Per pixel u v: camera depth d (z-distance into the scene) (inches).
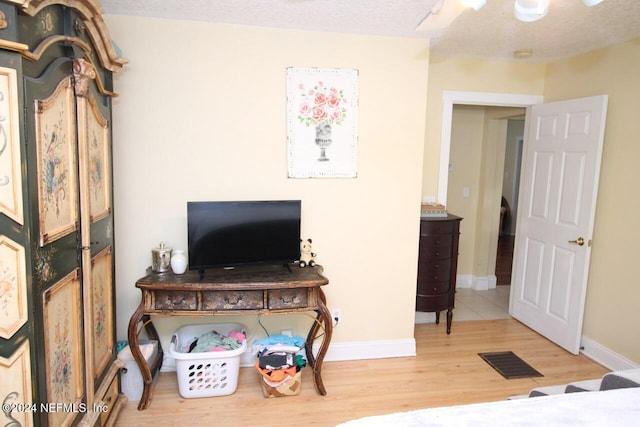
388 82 109.3
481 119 174.7
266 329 112.3
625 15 91.0
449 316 134.7
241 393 99.0
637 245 105.7
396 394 99.6
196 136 102.0
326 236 111.7
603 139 114.3
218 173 104.0
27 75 52.4
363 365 113.8
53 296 59.3
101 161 79.7
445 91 135.0
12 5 48.0
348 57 106.7
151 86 98.8
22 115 50.4
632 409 47.1
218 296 91.3
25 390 52.2
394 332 118.6
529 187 141.2
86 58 70.4
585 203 117.0
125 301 103.7
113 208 88.0
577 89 125.6
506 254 267.0
